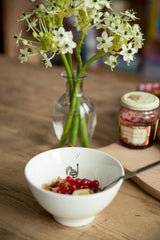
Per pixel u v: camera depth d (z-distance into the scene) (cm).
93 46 170
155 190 58
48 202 49
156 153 69
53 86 98
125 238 51
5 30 183
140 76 163
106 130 77
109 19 58
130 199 58
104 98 91
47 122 80
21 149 70
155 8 175
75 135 67
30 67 111
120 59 175
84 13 59
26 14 59
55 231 52
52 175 58
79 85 65
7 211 55
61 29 55
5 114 83
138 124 67
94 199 48
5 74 105
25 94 93
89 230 52
